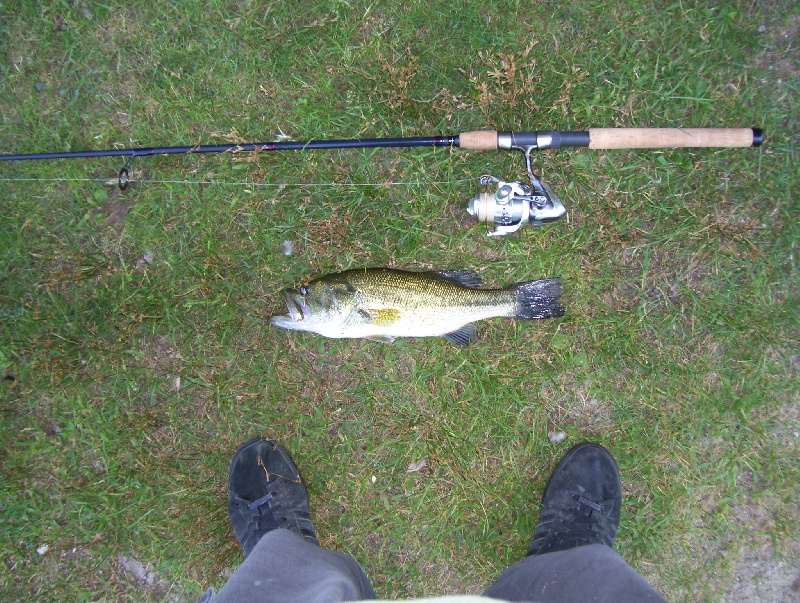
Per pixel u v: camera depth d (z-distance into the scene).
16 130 0.96
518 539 0.94
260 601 0.73
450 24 0.94
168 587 0.96
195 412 0.96
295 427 0.96
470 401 0.95
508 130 0.94
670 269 0.95
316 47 0.95
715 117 0.94
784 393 0.95
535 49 0.94
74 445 0.96
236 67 0.95
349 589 0.73
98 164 0.96
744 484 0.95
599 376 0.95
